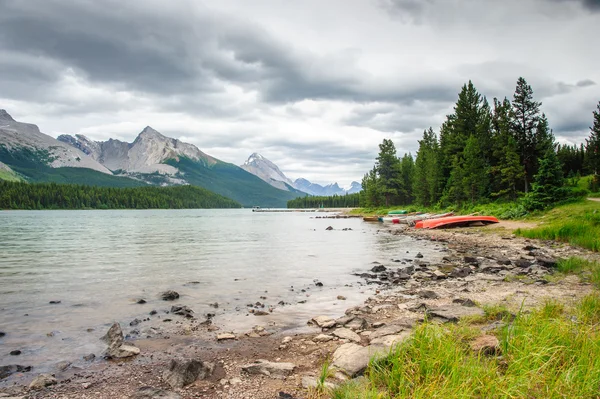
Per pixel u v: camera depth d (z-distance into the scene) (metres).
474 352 6.34
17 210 189.38
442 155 82.50
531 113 60.59
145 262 22.34
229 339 8.88
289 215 139.38
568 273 15.41
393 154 103.62
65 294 13.95
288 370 6.70
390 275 17.77
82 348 8.34
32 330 9.66
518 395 4.67
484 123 72.06
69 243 34.72
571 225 28.84
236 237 41.84
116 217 114.19
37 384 6.27
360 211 117.81
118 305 12.34
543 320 6.90
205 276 17.73
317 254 26.12
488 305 10.38
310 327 9.89
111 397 5.85
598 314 8.20
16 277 17.44
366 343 8.13
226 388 6.01
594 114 68.50
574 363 5.18
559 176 44.44
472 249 26.81
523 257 21.20
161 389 5.89
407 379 5.33
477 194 64.81
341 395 5.17
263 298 13.39
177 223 77.75
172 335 9.25
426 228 48.69
